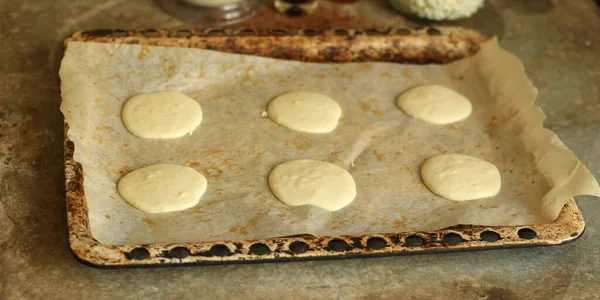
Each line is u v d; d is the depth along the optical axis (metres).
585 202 0.89
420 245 0.79
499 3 1.17
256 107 0.95
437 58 1.03
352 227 0.83
